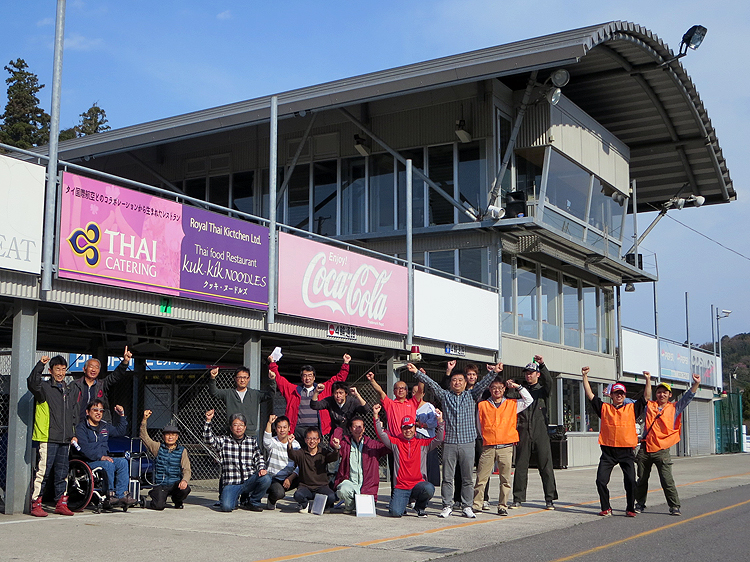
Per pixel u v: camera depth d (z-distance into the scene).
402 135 23.05
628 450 11.29
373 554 7.84
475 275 22.08
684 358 39.00
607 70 24.02
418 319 18.00
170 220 11.94
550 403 25.17
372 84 19.75
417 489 11.01
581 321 27.50
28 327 10.26
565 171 23.88
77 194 10.55
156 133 21.88
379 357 19.98
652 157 30.14
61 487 10.09
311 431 11.27
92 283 10.73
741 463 29.41
